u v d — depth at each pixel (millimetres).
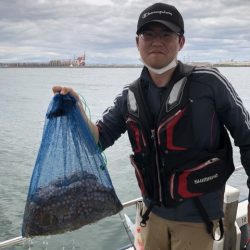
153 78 1910
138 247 2314
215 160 1844
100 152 1999
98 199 1888
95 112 27797
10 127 25141
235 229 2836
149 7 1860
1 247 2238
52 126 1910
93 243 6797
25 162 16141
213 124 1838
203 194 1863
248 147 1851
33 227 1829
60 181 1854
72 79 104750
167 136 1825
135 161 2037
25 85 76625
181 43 1936
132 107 1957
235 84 59750
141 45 1863
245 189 8914
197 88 1810
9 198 11711
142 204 2303
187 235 1963
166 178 1891
